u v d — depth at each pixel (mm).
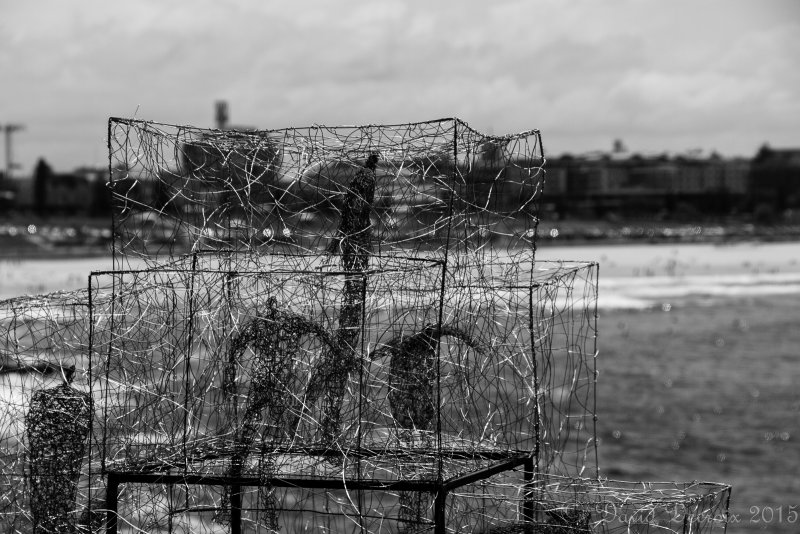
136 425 6938
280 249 7160
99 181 169750
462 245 6961
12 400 7262
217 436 6848
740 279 98938
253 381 6648
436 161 6848
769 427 28453
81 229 153125
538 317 7605
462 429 7125
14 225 158625
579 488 7027
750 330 56312
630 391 35656
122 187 7059
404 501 7379
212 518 7480
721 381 38062
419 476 6445
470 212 7090
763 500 19016
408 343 6758
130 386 6895
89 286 6680
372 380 6742
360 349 6469
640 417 29984
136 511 7355
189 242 7465
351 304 6699
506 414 7387
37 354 7246
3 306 7180
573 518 6852
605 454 24422
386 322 6770
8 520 7125
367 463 6559
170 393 6855
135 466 6688
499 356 7230
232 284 6910
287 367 6621
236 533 7133
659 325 58938
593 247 170125
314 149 6945
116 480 6562
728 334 54438
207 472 6574
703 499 6910
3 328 7172
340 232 6879
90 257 109625
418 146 6809
